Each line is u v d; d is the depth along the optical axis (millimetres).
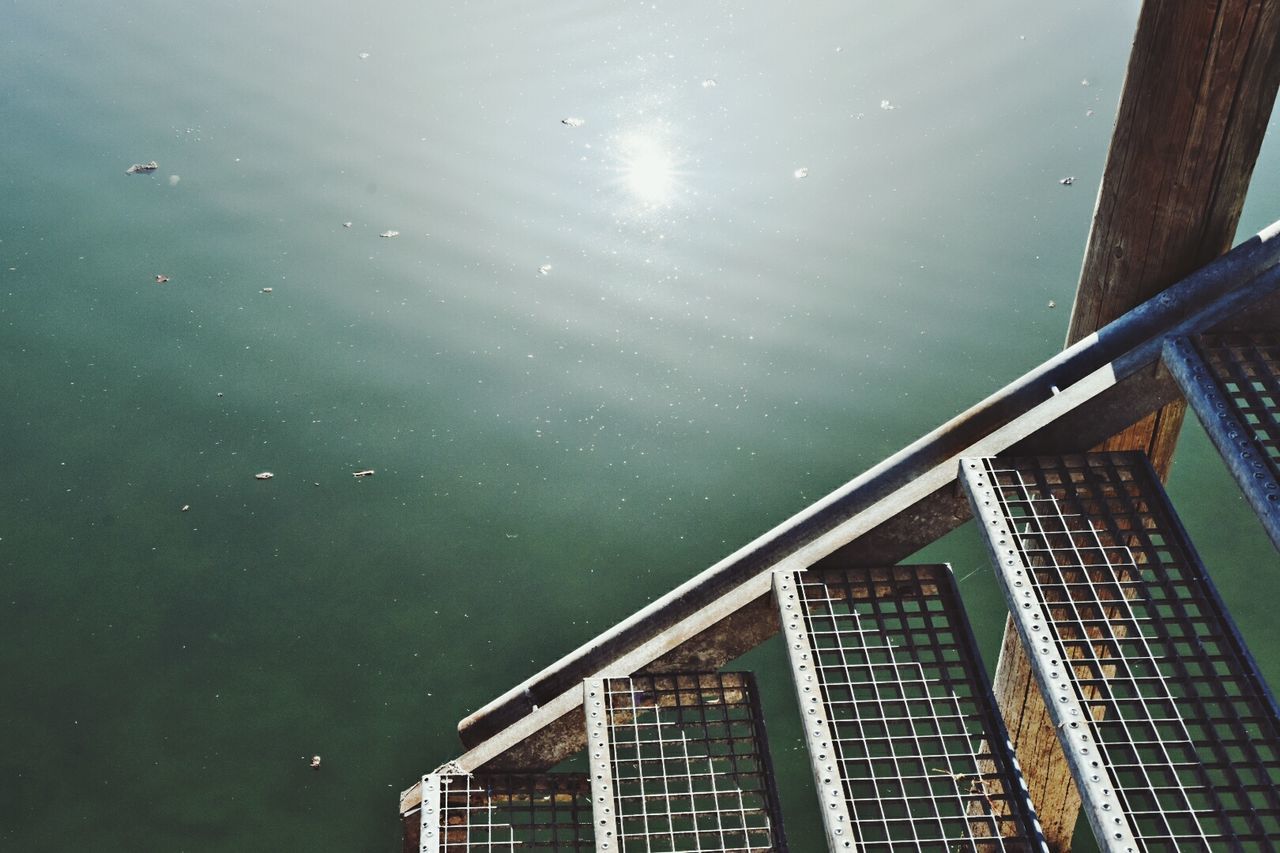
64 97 9109
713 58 9164
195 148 8602
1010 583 2773
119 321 7387
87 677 5742
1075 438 3068
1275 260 3045
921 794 4984
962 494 3090
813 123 8438
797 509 6223
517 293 7500
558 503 6395
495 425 6777
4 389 7008
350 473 6570
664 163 8188
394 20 9875
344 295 7520
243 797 5297
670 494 6391
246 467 6605
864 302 7207
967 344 6891
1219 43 2879
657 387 6902
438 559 6180
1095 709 2645
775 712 5602
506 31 9648
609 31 9578
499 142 8492
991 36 9016
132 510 6414
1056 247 7348
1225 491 6426
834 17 9477
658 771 4934
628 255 7648
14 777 5379
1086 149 7949
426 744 5449
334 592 6055
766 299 7285
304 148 8539
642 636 3453
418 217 7977
